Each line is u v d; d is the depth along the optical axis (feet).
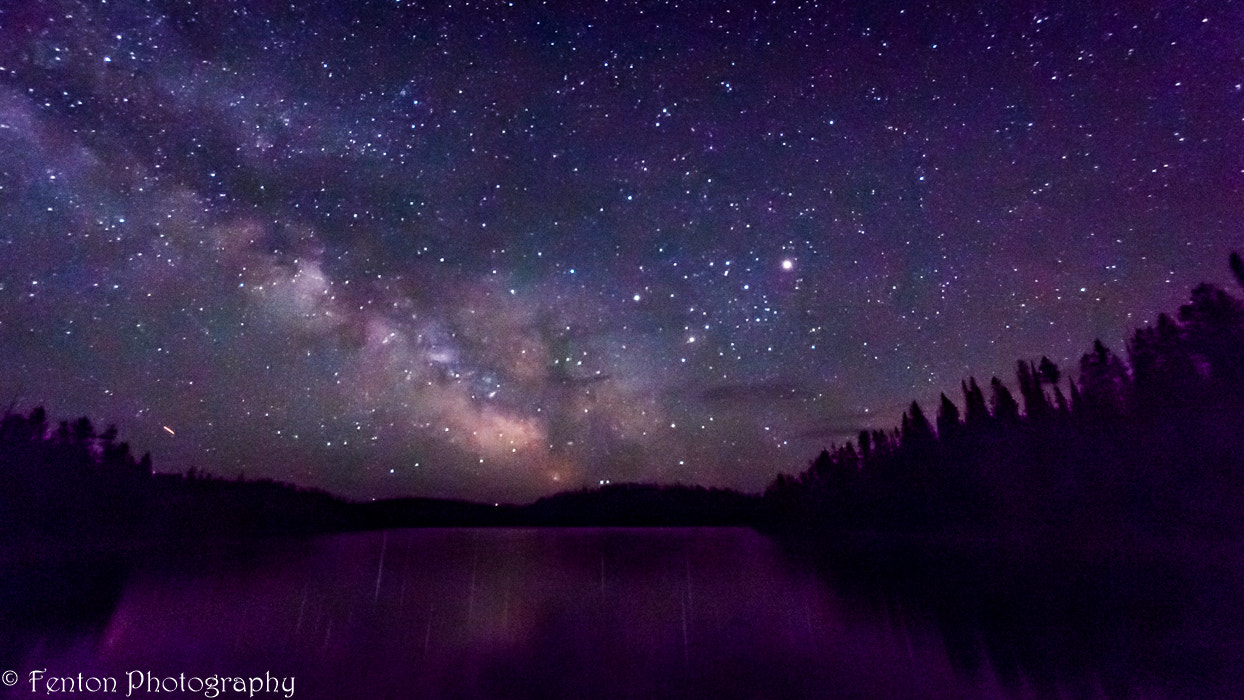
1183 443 49.49
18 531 56.13
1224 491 46.11
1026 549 49.32
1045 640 25.49
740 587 40.40
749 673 22.65
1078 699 19.39
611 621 31.17
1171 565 38.68
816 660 24.00
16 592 38.75
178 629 29.66
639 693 20.75
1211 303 49.49
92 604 35.45
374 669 23.79
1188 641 24.59
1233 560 39.24
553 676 22.63
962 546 53.67
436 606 34.83
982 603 33.09
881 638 26.84
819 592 38.17
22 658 24.91
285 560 55.21
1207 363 49.49
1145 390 52.37
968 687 20.79
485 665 23.80
